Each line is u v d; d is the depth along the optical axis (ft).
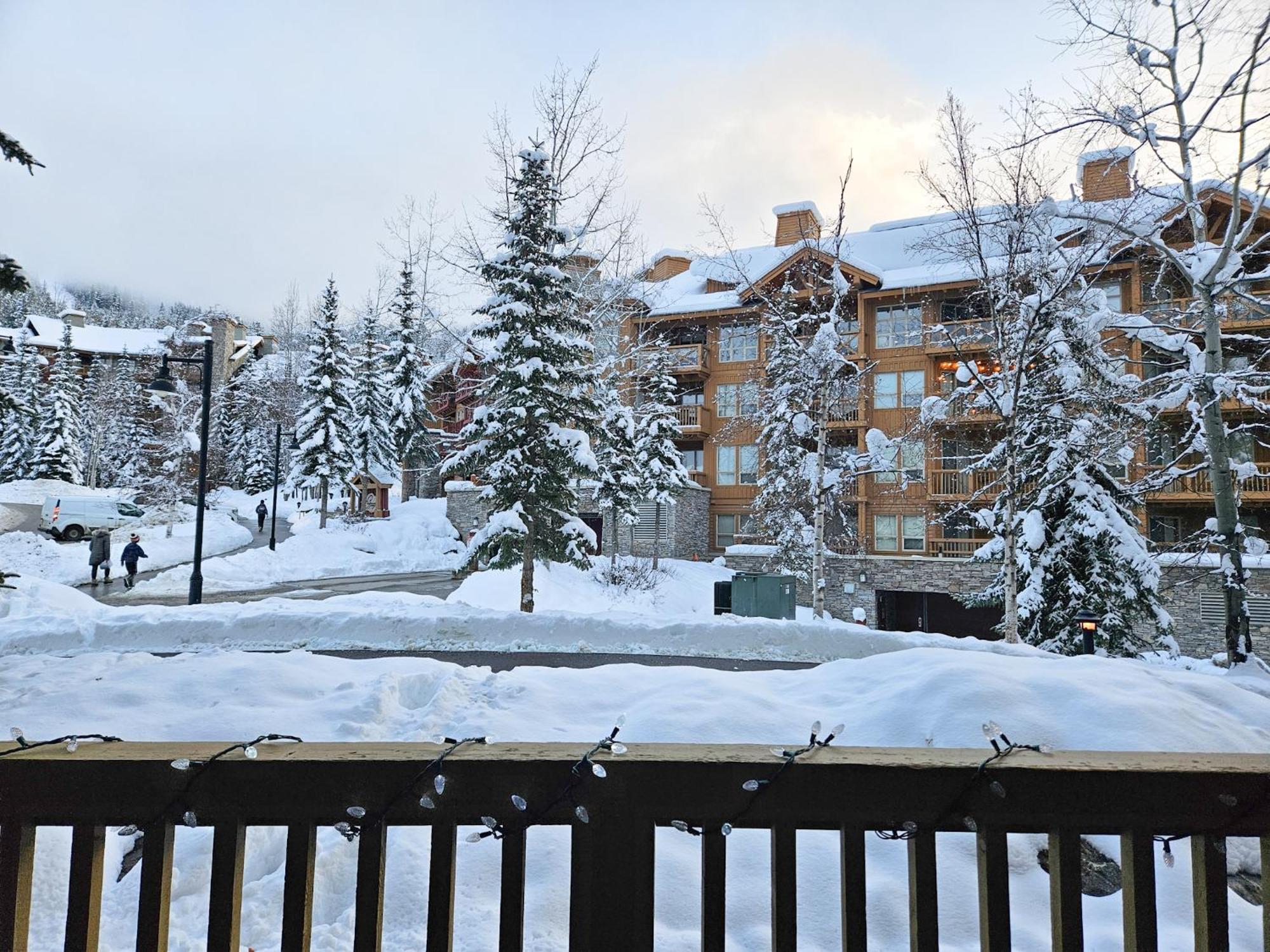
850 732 17.21
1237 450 85.15
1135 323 49.42
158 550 105.70
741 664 35.73
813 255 70.03
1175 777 5.49
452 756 5.69
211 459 184.75
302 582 92.63
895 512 100.17
